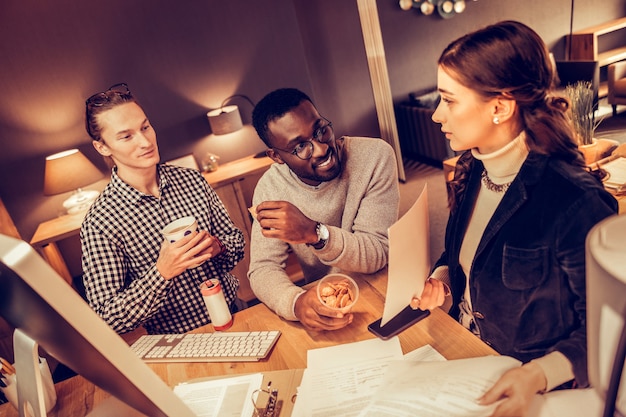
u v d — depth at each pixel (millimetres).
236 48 4262
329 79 5000
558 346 795
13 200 3896
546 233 867
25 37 3678
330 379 934
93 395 1088
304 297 1136
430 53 5730
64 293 479
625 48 5824
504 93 832
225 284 1613
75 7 3756
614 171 1870
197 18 4090
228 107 4141
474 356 918
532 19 5934
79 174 3520
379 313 1124
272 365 1043
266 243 1392
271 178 1433
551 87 869
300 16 4477
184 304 1547
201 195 1627
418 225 903
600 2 6102
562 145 858
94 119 1397
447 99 897
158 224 1517
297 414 860
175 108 4199
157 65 4066
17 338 766
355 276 1319
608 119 4719
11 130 3787
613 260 364
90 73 3906
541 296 922
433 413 704
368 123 5391
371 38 4711
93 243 1424
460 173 1132
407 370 839
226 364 1079
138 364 562
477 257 1007
